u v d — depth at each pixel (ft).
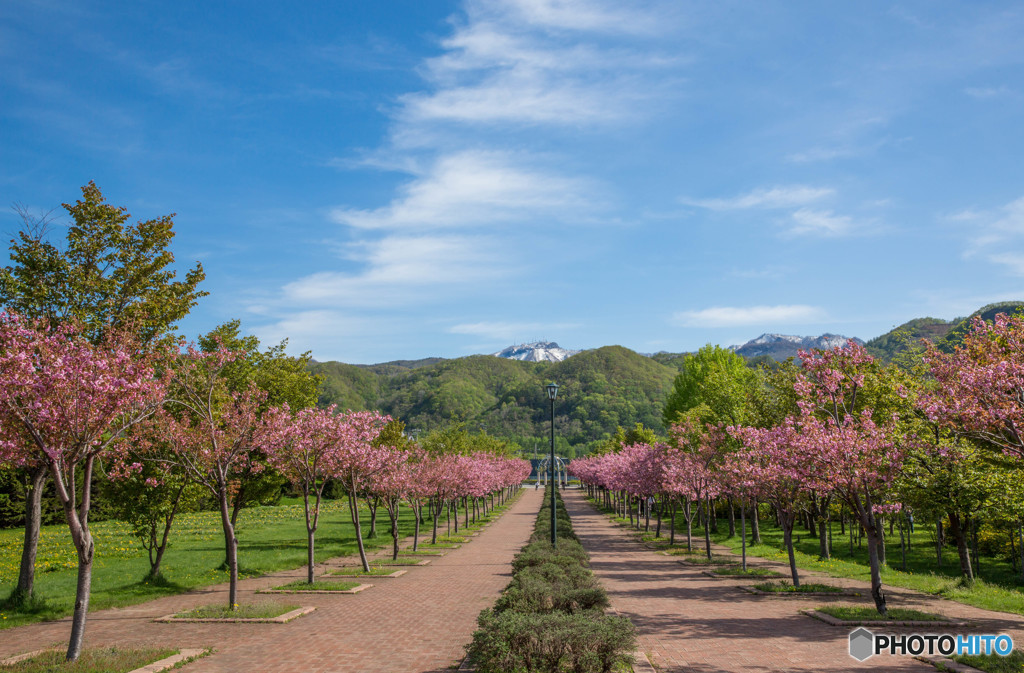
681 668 34.50
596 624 31.63
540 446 627.05
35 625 48.73
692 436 112.27
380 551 106.73
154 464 66.90
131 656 36.09
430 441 177.99
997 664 34.09
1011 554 101.76
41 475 56.44
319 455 68.59
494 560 92.99
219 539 127.54
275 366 91.04
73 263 58.80
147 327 59.26
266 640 41.52
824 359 57.98
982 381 45.57
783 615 51.08
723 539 132.26
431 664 35.22
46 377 34.83
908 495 70.28
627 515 209.67
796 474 54.65
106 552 103.76
